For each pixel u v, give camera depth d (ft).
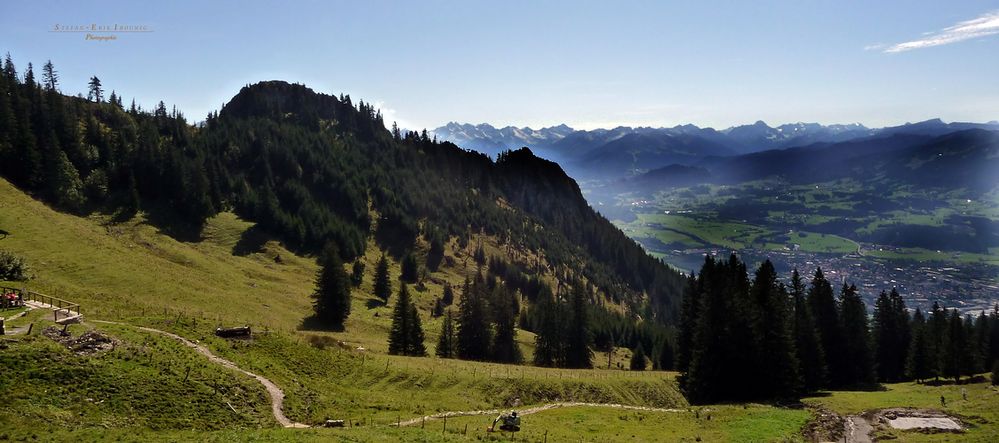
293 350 198.70
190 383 143.13
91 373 132.67
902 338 321.73
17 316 161.68
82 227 350.84
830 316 286.05
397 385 198.90
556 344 347.36
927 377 293.84
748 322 234.58
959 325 295.28
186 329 188.75
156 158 490.49
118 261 296.51
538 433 144.97
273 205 516.73
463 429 144.36
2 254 222.89
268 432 121.39
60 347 140.36
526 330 469.98
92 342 147.84
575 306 359.46
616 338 483.92
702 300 251.80
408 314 312.91
